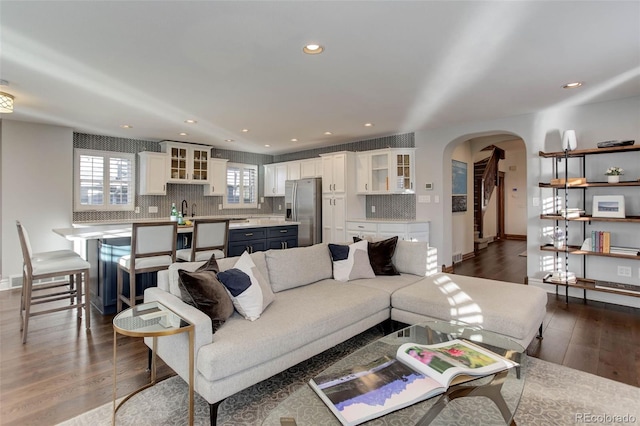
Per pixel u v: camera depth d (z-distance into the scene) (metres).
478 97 3.83
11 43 2.52
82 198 5.52
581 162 4.15
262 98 3.82
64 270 3.10
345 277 3.23
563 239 4.32
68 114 4.43
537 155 4.48
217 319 2.05
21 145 4.77
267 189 8.12
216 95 3.71
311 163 7.08
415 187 5.79
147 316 1.92
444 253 5.52
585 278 4.17
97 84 3.36
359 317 2.58
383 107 4.22
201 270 2.30
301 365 2.48
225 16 2.17
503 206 10.68
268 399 2.05
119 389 2.17
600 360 2.55
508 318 2.28
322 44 2.57
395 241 3.60
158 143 6.42
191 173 6.50
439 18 2.21
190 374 1.77
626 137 3.86
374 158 6.15
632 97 3.81
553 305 3.88
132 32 2.37
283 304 2.49
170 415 1.90
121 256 3.66
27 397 2.08
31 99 3.80
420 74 3.16
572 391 2.14
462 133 5.17
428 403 1.43
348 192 6.16
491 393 1.51
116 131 5.48
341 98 3.86
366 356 1.83
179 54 2.71
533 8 2.10
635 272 3.86
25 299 3.12
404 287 3.02
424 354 1.75
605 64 2.94
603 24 2.29
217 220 3.79
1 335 3.03
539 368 2.43
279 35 2.42
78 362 2.53
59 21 2.21
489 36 2.46
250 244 4.81
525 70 3.07
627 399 2.05
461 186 6.77
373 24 2.29
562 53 2.73
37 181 4.89
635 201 3.83
